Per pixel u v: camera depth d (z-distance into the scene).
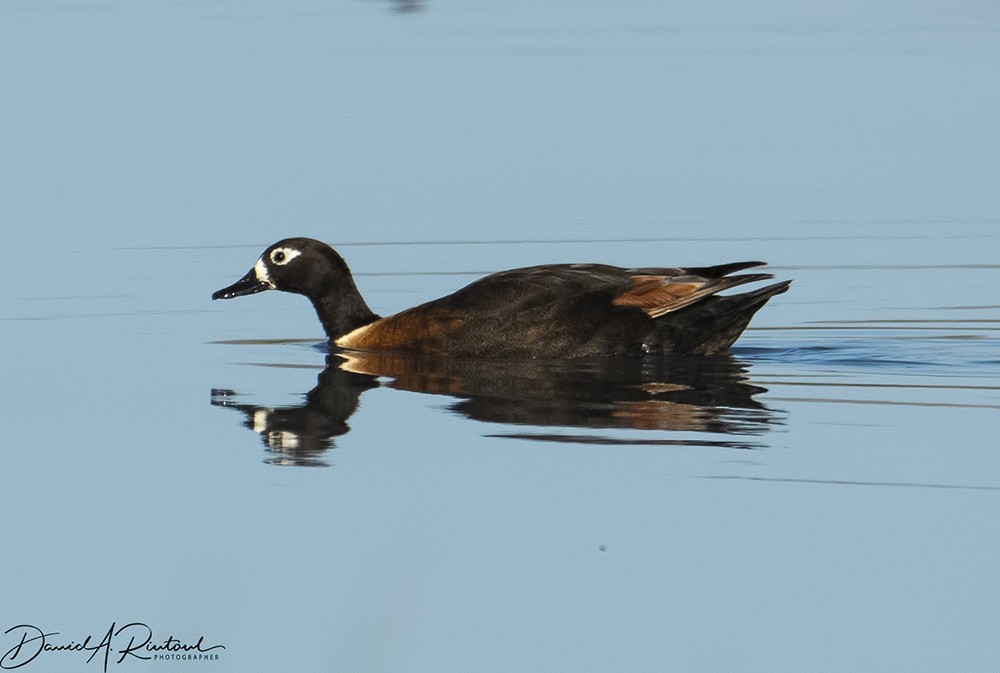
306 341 17.23
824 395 14.38
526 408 14.09
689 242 20.84
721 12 37.31
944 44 31.83
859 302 18.20
